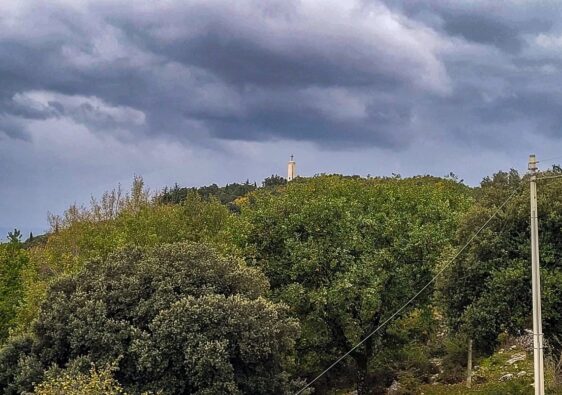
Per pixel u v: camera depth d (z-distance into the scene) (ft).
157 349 76.38
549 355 83.66
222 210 148.97
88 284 86.58
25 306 117.29
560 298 76.79
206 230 137.80
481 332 81.46
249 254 114.21
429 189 141.18
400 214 117.60
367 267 107.45
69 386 68.13
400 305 111.96
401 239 112.06
